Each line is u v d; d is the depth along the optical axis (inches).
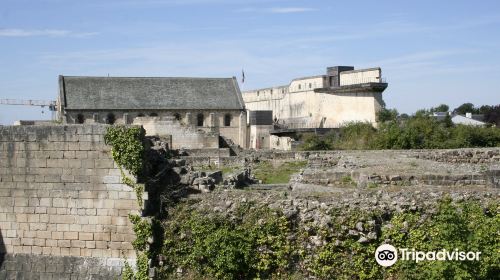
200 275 698.8
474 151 1379.2
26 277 730.2
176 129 2559.1
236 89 3799.2
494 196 708.0
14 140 743.7
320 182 997.2
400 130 2437.3
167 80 3750.0
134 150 719.7
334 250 668.1
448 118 3280.0
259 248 690.2
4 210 746.8
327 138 2984.7
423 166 1147.9
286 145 3154.5
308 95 4576.8
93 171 727.7
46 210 738.2
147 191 726.5
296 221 690.8
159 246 716.0
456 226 631.8
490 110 5182.1
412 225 662.5
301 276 674.2
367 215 669.3
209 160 1654.8
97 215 726.5
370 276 655.8
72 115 3376.0
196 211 729.0
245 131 3686.0
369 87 4089.6
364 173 979.9
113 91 3565.5
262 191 806.5
